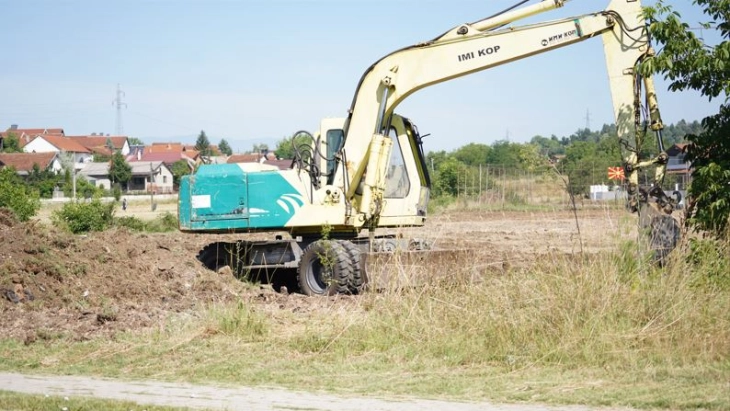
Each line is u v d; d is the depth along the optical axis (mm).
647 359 9508
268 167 17406
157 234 28016
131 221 31391
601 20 14086
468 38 15586
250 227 16453
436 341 10531
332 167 16266
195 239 25359
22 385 9289
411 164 16641
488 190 37406
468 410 7914
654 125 13250
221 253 17656
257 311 12234
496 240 24969
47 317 12766
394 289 11922
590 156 34375
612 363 9484
